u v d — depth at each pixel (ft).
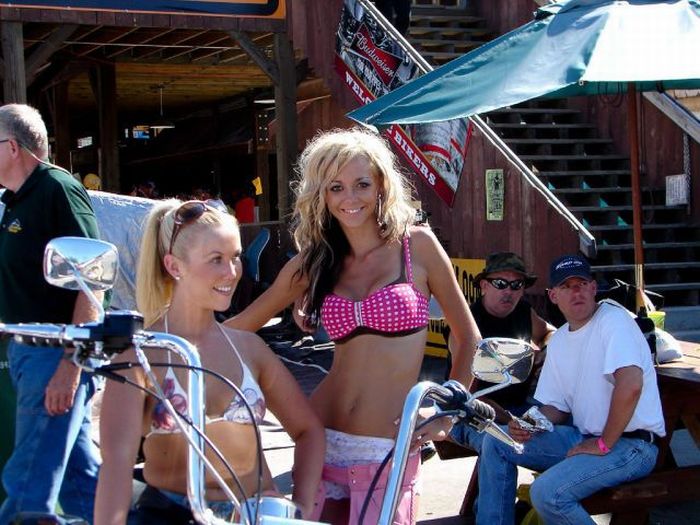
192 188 78.64
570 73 17.44
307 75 46.75
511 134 40.98
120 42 47.24
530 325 18.29
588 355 15.07
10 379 15.02
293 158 42.93
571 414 15.81
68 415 13.93
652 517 18.86
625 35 17.94
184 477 9.24
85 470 14.55
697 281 36.22
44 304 14.55
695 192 37.32
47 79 52.90
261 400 9.79
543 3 42.96
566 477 14.40
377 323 11.56
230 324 12.86
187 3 40.11
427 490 20.70
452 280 12.26
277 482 20.81
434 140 34.45
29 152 14.57
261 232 40.91
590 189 37.70
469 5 48.57
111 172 54.95
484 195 32.42
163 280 10.00
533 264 30.40
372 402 11.53
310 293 12.37
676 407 16.57
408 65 35.42
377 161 11.84
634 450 14.66
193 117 75.05
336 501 11.71
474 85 19.27
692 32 18.19
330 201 11.89
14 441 14.99
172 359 9.34
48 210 14.46
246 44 41.83
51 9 37.50
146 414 9.29
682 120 37.52
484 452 15.49
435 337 35.19
